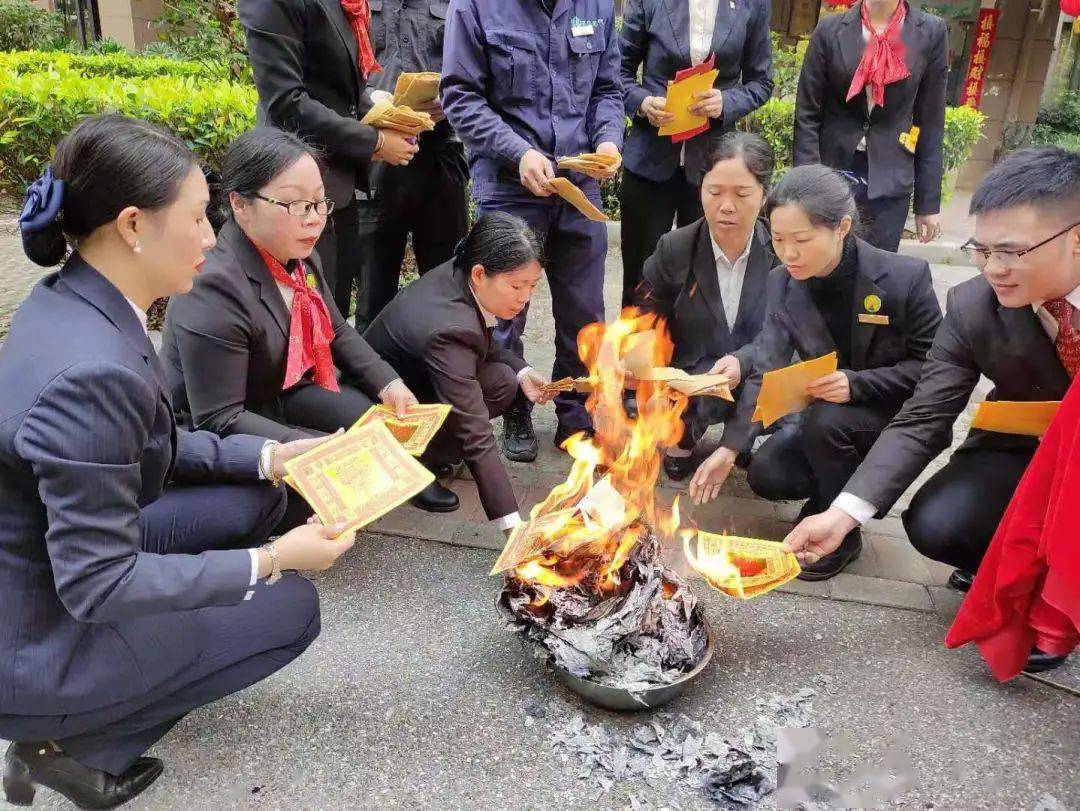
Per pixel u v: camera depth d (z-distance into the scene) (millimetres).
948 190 8945
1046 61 11500
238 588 1715
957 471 2650
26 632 1638
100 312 1596
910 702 2326
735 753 2109
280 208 2457
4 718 1667
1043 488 2021
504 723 2227
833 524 2482
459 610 2691
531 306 6020
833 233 2682
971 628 2275
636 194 4199
